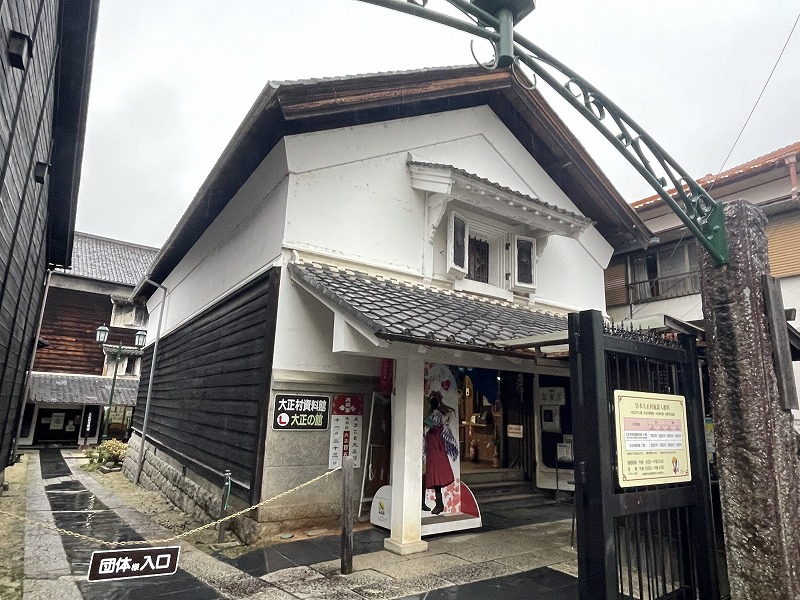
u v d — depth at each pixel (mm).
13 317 7789
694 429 4414
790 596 3541
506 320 7641
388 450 7562
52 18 6086
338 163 7754
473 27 2793
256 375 7148
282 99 6336
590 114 3527
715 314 4094
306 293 7172
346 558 5293
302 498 6754
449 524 6895
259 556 5801
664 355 4301
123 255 29531
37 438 23438
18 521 8258
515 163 10383
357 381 7445
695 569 4281
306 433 6922
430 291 8211
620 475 3631
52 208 10781
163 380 13758
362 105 7176
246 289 8242
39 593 4672
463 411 12383
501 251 9891
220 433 8336
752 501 3744
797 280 10492
